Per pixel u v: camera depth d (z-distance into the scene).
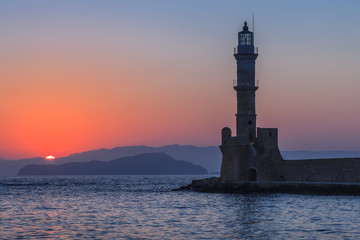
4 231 49.62
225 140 101.25
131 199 89.19
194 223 53.62
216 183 99.88
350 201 67.88
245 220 55.06
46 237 46.19
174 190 115.56
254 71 99.50
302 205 65.94
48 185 178.50
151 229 49.97
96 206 75.38
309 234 45.75
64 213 65.38
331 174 82.38
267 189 88.38
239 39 100.25
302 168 88.62
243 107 99.06
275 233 46.62
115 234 47.38
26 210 70.12
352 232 46.25
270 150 95.12
